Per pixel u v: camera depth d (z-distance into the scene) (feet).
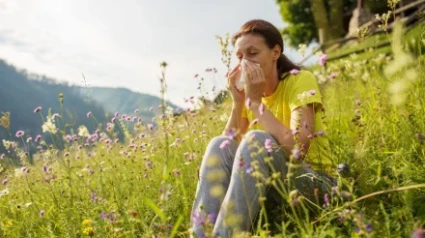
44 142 14.75
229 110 15.40
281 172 8.95
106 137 18.12
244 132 11.02
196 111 16.51
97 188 13.82
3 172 15.70
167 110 11.46
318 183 8.92
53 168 14.75
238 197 8.31
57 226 11.51
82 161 17.46
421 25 13.94
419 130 10.63
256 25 9.91
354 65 18.35
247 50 9.87
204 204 8.91
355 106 15.61
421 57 10.99
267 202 9.62
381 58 17.11
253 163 7.41
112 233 9.62
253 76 9.45
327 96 17.58
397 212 7.70
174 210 10.52
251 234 8.18
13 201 13.88
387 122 11.78
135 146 16.25
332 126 13.33
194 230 8.29
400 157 10.00
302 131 8.99
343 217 7.47
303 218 8.81
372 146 10.63
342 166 8.96
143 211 10.91
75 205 11.95
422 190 8.59
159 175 13.16
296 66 10.41
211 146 9.43
